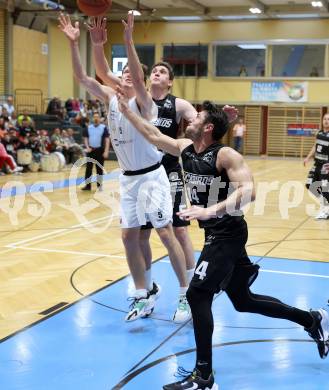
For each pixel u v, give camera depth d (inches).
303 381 141.5
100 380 139.6
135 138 173.3
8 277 230.7
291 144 1042.7
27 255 270.1
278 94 1026.1
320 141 373.4
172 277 236.5
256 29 1017.5
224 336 171.2
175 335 172.4
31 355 154.1
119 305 197.9
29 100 904.9
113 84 189.2
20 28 878.4
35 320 180.9
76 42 178.7
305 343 166.6
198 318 134.3
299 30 997.2
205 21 1039.0
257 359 154.9
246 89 1040.2
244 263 145.6
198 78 1056.8
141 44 1075.9
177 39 1057.5
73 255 271.3
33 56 914.7
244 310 149.3
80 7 177.6
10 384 136.5
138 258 184.7
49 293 209.8
